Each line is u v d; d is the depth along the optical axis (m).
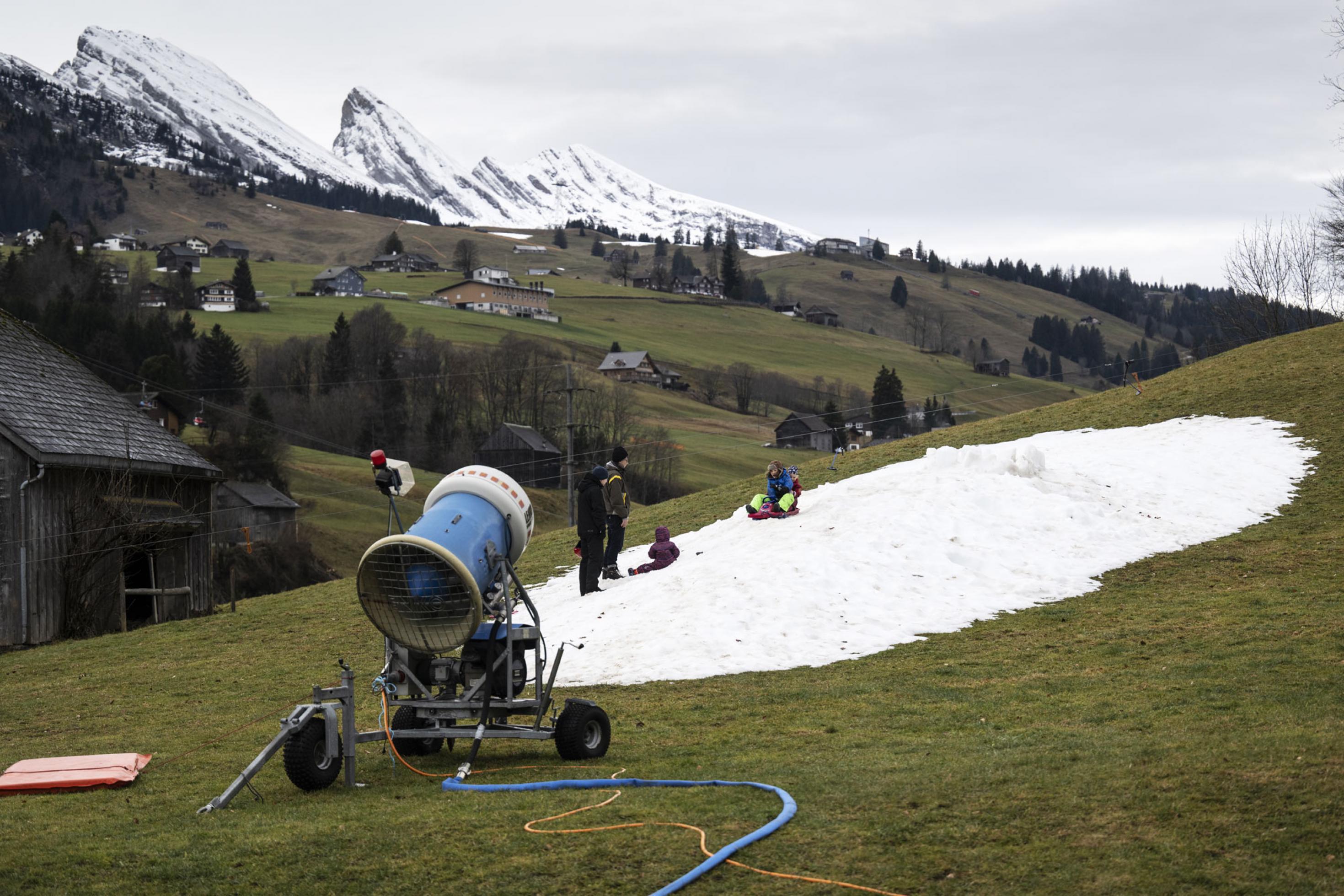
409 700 9.71
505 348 138.62
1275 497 21.39
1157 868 6.04
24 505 26.53
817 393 170.88
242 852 7.23
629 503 19.88
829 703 11.59
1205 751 7.75
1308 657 11.23
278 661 18.55
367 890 6.55
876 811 7.22
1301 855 6.04
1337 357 33.59
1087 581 16.94
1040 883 5.98
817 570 17.17
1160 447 26.19
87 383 33.03
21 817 8.59
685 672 13.82
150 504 30.95
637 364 157.00
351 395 118.31
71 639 27.38
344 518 84.94
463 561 9.48
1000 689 11.53
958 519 19.16
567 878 6.50
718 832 7.03
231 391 117.75
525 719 11.95
